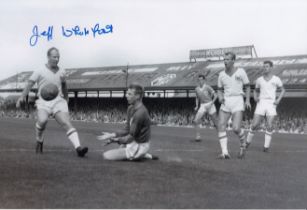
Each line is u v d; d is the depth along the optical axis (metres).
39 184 4.72
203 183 5.19
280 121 22.47
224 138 8.12
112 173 5.56
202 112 12.53
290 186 5.27
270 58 28.53
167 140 12.12
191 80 28.83
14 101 38.16
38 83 7.37
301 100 24.66
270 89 10.10
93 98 35.53
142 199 4.26
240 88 8.30
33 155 7.07
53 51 7.27
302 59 26.69
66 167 5.88
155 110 31.52
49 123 21.06
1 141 9.80
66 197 4.21
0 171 5.36
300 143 12.57
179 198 4.38
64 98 7.58
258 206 4.22
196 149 9.62
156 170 5.94
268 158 8.20
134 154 6.90
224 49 32.06
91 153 7.90
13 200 4.01
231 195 4.63
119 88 31.27
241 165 7.01
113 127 18.95
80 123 25.03
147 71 33.22
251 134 10.30
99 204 4.01
